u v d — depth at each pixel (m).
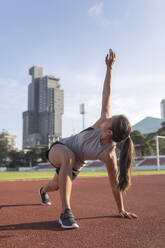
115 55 2.79
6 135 72.62
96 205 3.55
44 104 171.62
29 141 163.25
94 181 8.97
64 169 2.37
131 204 3.64
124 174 2.46
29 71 189.00
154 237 1.95
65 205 2.31
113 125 2.30
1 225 2.38
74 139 2.64
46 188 3.38
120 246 1.74
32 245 1.78
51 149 2.65
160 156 36.69
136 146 39.56
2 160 69.44
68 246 1.75
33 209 3.27
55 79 178.62
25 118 173.62
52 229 2.22
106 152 2.51
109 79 2.72
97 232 2.10
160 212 3.00
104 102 2.66
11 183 8.70
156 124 53.00
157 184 7.38
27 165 69.88
